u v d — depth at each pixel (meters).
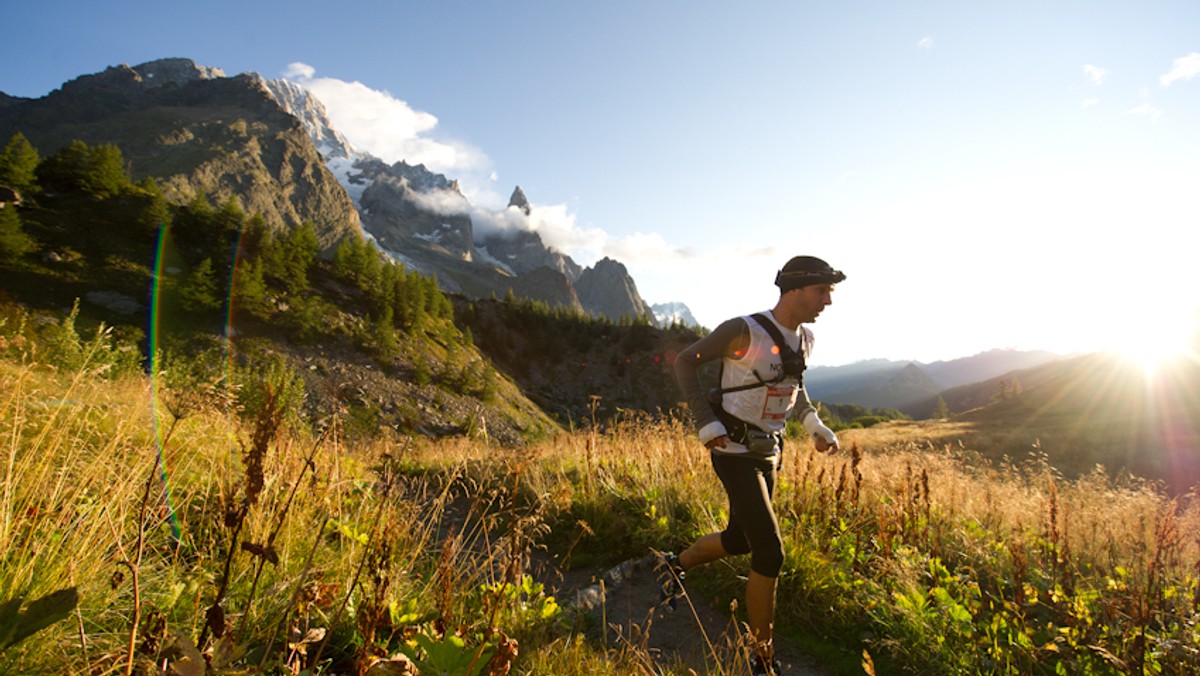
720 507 4.69
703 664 2.76
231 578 2.44
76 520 2.25
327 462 3.41
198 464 3.45
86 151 93.62
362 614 1.96
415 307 106.00
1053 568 3.77
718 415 2.93
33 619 1.21
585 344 152.88
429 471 6.38
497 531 4.33
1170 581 3.73
